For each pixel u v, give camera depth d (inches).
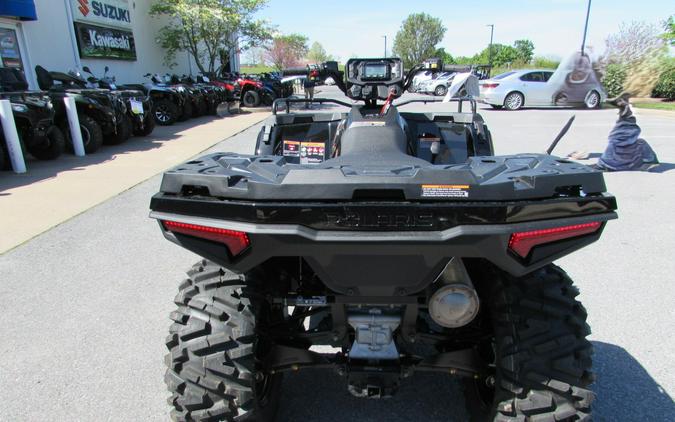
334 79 151.6
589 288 149.9
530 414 70.5
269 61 2055.9
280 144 138.9
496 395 75.0
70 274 165.0
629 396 101.6
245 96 825.5
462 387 105.0
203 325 73.2
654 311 135.9
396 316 78.2
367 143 94.4
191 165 72.6
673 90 756.6
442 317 70.7
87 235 202.1
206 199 65.0
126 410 100.0
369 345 78.7
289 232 61.0
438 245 62.1
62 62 586.9
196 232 66.0
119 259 177.6
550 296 72.5
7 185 285.3
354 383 79.5
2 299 147.4
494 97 741.9
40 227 211.5
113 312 139.6
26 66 526.3
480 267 81.4
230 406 73.0
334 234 61.5
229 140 467.8
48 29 559.2
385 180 61.7
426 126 133.5
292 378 109.6
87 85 476.1
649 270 162.1
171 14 847.1
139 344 123.5
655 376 108.1
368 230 61.6
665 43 465.4
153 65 855.7
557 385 69.2
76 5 609.3
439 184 61.2
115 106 413.4
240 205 62.2
